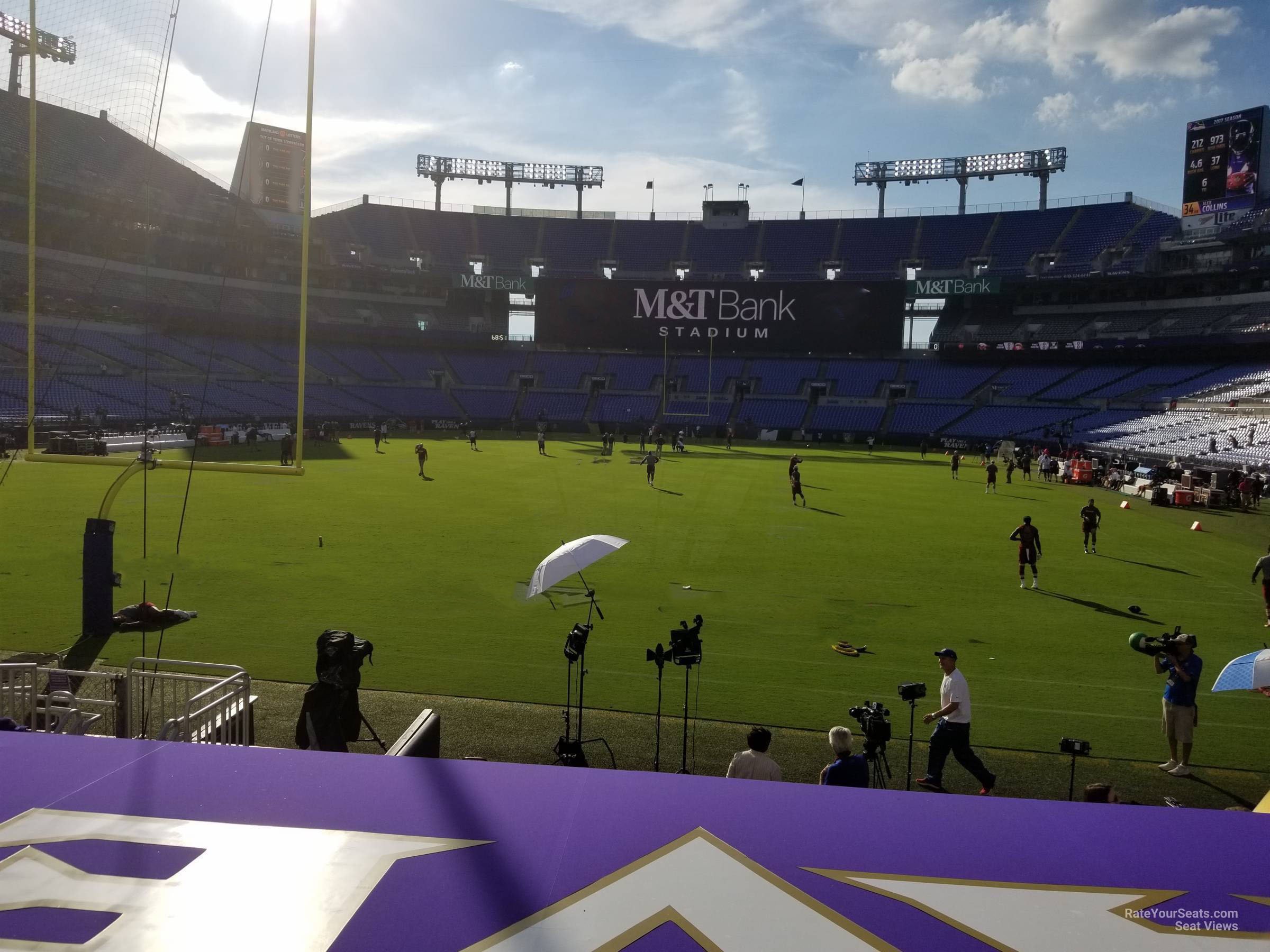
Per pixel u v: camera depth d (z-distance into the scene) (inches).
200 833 95.9
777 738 350.6
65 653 419.8
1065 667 446.3
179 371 2053.4
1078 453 1739.7
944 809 102.3
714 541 781.3
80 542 682.2
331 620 496.7
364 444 1792.6
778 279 2684.5
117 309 2084.2
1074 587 628.7
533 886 87.7
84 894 86.3
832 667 440.1
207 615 498.9
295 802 102.1
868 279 2615.7
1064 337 2337.6
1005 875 90.4
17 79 1978.3
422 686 396.8
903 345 2375.7
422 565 645.3
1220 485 1123.9
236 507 900.0
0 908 84.3
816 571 663.1
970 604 573.0
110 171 2112.5
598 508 953.5
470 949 79.1
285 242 2449.6
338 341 2571.4
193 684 382.6
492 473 1290.6
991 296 2512.3
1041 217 2549.2
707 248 2778.1
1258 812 103.7
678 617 526.0
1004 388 2309.3
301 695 378.3
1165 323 2182.6
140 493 971.3
